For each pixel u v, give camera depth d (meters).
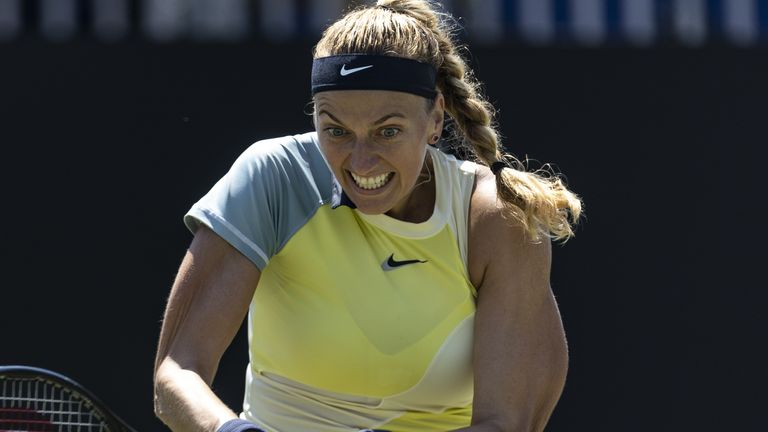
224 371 18.58
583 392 19.05
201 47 18.72
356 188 8.16
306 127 18.69
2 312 18.50
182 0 20.66
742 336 19.16
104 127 18.66
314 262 8.54
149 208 18.59
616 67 19.09
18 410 10.20
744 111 19.23
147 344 18.55
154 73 18.69
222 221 8.34
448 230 8.61
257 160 8.56
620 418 19.05
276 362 8.91
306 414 8.90
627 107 19.11
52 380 9.74
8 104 18.61
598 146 19.06
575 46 19.06
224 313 8.30
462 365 8.77
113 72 18.66
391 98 7.89
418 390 8.75
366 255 8.52
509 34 20.02
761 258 19.20
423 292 8.58
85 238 18.59
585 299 19.08
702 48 19.22
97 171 18.64
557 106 19.03
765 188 19.19
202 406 7.81
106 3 20.58
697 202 19.17
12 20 20.42
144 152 18.64
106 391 18.48
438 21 8.79
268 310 8.82
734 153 19.20
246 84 18.70
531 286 8.70
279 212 8.53
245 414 9.27
